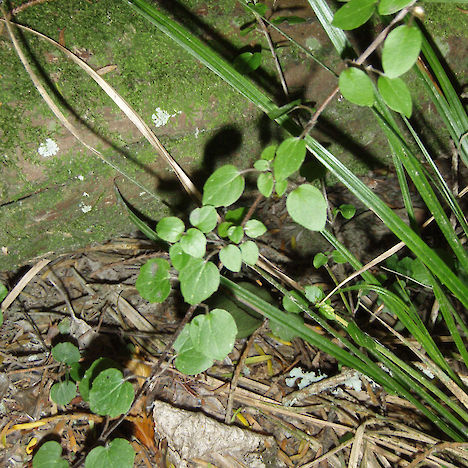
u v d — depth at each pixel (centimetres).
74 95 31
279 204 48
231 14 35
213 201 21
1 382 34
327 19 25
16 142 31
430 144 47
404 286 36
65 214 36
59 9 31
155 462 31
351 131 43
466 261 27
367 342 29
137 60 32
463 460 31
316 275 42
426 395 29
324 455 32
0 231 35
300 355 37
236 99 36
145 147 35
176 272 40
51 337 37
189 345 26
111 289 39
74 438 32
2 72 30
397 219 25
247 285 38
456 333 28
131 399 25
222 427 32
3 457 31
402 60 17
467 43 40
